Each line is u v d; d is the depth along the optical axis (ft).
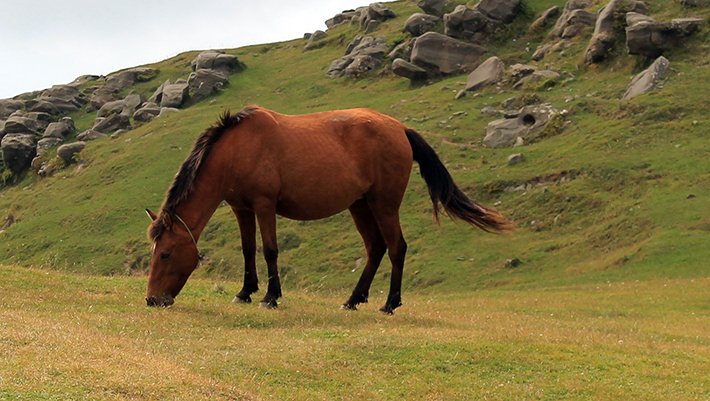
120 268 130.82
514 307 70.85
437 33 185.57
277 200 48.80
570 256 103.76
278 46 240.32
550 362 40.29
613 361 41.27
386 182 50.78
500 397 36.22
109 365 33.22
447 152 139.33
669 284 81.97
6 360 32.04
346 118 50.55
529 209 118.11
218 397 32.40
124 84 231.30
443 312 59.67
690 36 151.84
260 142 48.29
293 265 118.83
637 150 123.95
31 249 145.38
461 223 119.96
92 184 167.43
